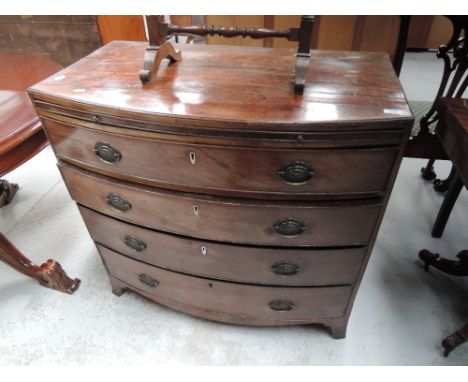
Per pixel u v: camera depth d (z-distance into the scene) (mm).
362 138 617
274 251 843
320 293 949
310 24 693
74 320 1193
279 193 716
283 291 953
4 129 886
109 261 1120
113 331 1158
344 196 709
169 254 945
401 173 1898
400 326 1150
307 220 757
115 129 712
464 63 1238
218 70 846
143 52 969
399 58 1325
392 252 1424
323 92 714
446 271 1270
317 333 1142
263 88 741
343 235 783
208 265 930
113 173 809
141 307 1236
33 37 1875
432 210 1634
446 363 1048
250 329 1160
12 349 1108
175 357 1084
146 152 725
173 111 652
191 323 1182
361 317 1178
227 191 738
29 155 948
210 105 673
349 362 1059
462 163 834
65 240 1524
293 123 605
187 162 709
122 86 764
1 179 1725
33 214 1660
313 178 681
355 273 883
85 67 871
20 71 1220
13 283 1329
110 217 937
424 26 3348
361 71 812
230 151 667
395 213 1618
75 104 709
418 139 1367
